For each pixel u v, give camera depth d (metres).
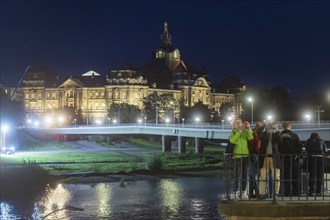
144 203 71.06
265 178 23.53
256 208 18.81
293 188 24.81
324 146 25.83
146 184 97.75
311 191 25.00
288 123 25.45
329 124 137.12
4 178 88.88
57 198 76.69
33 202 72.44
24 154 184.12
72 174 113.06
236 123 24.97
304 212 18.70
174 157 169.88
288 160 24.58
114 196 79.25
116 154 190.62
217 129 179.88
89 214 62.25
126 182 101.25
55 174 108.12
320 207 18.72
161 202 71.94
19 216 61.41
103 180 103.88
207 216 59.41
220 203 19.98
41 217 60.53
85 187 92.06
